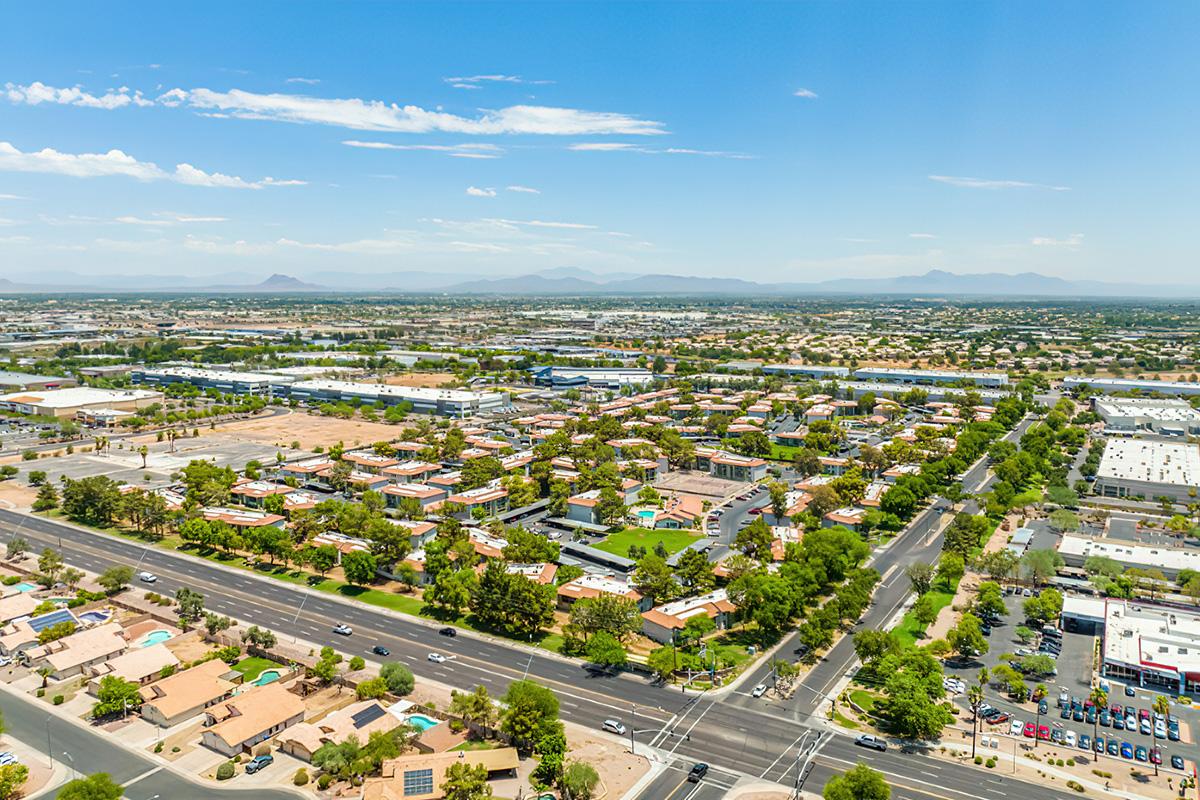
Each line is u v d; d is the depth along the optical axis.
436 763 137.62
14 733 152.12
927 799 133.75
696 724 157.38
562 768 135.50
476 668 180.00
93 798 122.38
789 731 155.25
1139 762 145.25
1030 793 136.00
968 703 166.75
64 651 177.00
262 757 143.38
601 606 188.12
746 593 199.88
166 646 187.62
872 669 180.00
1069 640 196.75
